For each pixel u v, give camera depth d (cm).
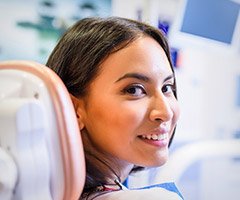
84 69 52
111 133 50
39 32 105
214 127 149
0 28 98
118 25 53
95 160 56
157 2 121
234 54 153
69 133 40
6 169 36
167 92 57
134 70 50
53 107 39
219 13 143
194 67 141
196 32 137
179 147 136
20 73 42
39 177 38
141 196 50
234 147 140
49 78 40
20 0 101
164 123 52
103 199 51
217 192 146
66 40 56
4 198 37
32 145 38
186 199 137
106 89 51
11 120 36
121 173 61
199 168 139
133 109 50
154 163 52
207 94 146
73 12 111
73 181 40
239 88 156
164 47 56
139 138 51
